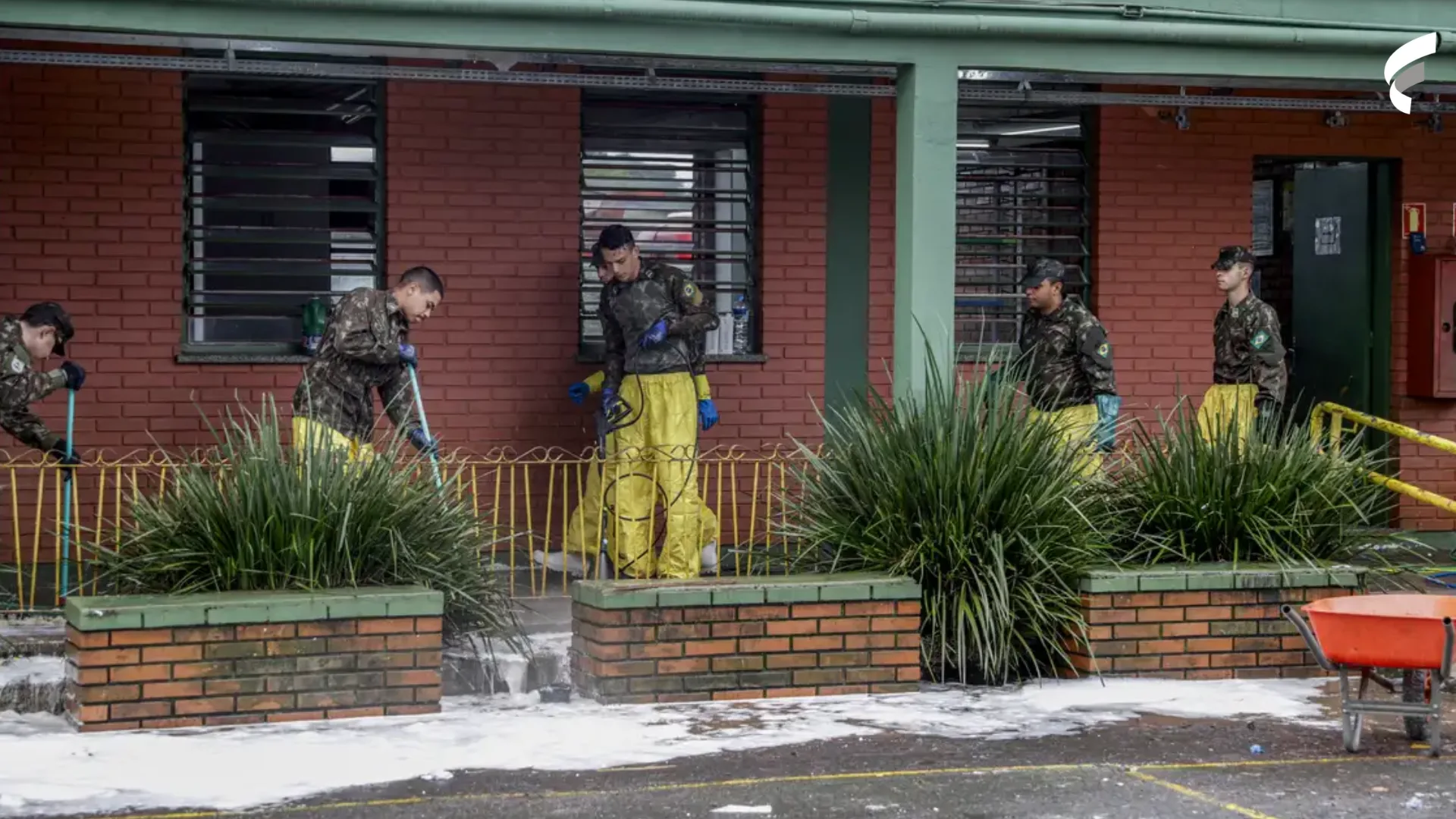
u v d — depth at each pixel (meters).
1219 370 14.61
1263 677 11.48
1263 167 17.94
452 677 11.05
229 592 10.25
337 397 12.28
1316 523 12.01
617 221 15.48
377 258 14.88
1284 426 14.62
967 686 11.14
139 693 9.73
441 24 11.73
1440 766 9.20
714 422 13.97
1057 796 8.52
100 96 14.01
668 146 15.55
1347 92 16.56
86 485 13.98
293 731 9.72
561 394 15.18
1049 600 11.31
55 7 11.07
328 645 10.03
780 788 8.63
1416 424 16.95
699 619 10.66
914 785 8.71
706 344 15.58
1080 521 11.49
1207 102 15.20
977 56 12.66
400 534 10.81
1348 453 12.77
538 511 15.11
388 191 14.74
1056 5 12.77
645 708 10.45
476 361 14.97
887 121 15.79
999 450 11.43
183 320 14.50
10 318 12.28
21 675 10.48
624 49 12.04
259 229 14.61
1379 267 17.03
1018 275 16.33
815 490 11.87
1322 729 10.05
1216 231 16.56
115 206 14.07
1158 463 12.10
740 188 15.70
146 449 14.19
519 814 8.14
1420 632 9.21
